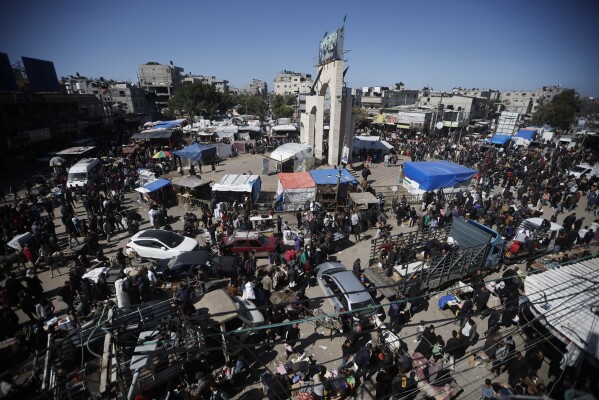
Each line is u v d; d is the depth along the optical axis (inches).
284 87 5654.5
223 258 547.8
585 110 2972.4
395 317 414.3
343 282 447.8
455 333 358.0
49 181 1090.1
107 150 1547.7
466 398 323.0
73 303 457.1
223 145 1552.7
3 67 1289.4
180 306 307.3
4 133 1272.1
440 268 492.4
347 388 322.3
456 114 2245.3
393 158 1457.9
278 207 824.9
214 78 5679.1
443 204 837.8
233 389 330.6
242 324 382.0
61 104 1744.6
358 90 3437.5
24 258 564.1
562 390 271.1
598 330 294.5
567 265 407.2
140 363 287.1
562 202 874.1
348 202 831.7
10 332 383.2
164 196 901.8
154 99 3253.0
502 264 565.3
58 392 228.7
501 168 1136.8
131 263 544.1
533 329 377.4
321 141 1407.5
